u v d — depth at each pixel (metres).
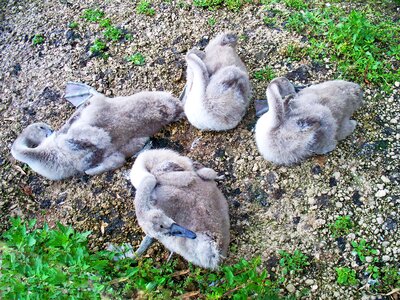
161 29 1.36
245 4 1.38
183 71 1.29
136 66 1.31
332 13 1.36
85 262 0.93
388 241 1.05
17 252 0.92
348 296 1.01
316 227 1.08
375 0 1.40
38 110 1.29
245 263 0.99
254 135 1.19
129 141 1.16
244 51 1.30
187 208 0.99
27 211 1.17
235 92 1.12
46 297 0.84
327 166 1.13
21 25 1.43
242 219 1.11
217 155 1.18
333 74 1.25
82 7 1.43
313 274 1.04
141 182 1.00
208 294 0.96
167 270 1.03
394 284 1.01
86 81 1.31
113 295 0.94
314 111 1.07
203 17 1.37
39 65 1.35
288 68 1.27
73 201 1.17
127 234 1.12
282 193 1.12
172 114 1.18
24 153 1.13
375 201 1.09
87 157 1.14
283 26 1.33
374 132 1.17
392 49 1.28
